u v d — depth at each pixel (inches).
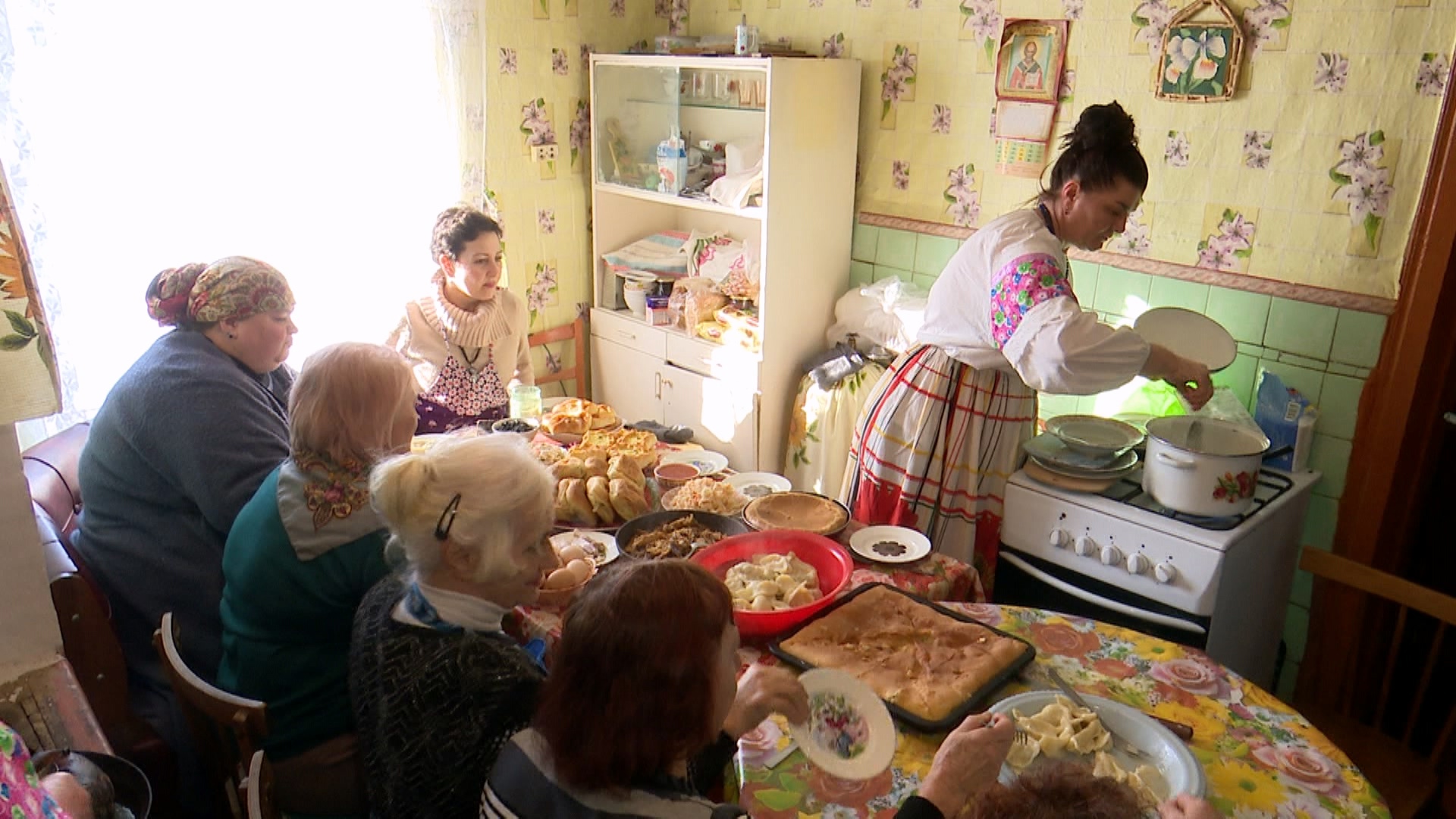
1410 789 77.6
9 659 55.2
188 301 76.0
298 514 62.2
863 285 125.7
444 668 47.0
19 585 54.8
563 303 145.5
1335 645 93.3
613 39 139.5
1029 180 107.6
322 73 110.9
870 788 49.3
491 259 104.5
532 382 116.5
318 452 62.8
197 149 104.3
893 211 121.9
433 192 122.7
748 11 132.2
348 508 62.6
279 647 63.9
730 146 126.2
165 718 72.0
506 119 130.5
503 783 40.4
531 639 62.7
